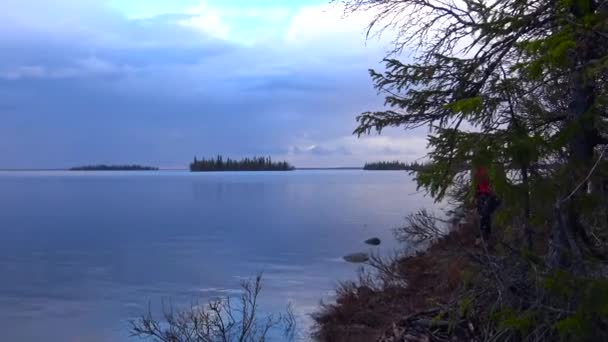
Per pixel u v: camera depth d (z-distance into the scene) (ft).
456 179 21.61
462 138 19.63
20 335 48.03
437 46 23.41
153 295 62.28
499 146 18.21
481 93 20.27
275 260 87.45
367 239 109.50
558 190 18.33
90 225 148.97
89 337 46.47
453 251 30.66
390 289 43.27
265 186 440.45
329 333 39.88
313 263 83.05
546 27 19.56
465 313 25.39
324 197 276.21
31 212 193.16
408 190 354.33
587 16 16.60
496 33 19.95
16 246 108.47
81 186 454.40
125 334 45.75
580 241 19.01
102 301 60.13
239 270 78.59
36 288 67.92
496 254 22.65
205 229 137.90
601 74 17.93
